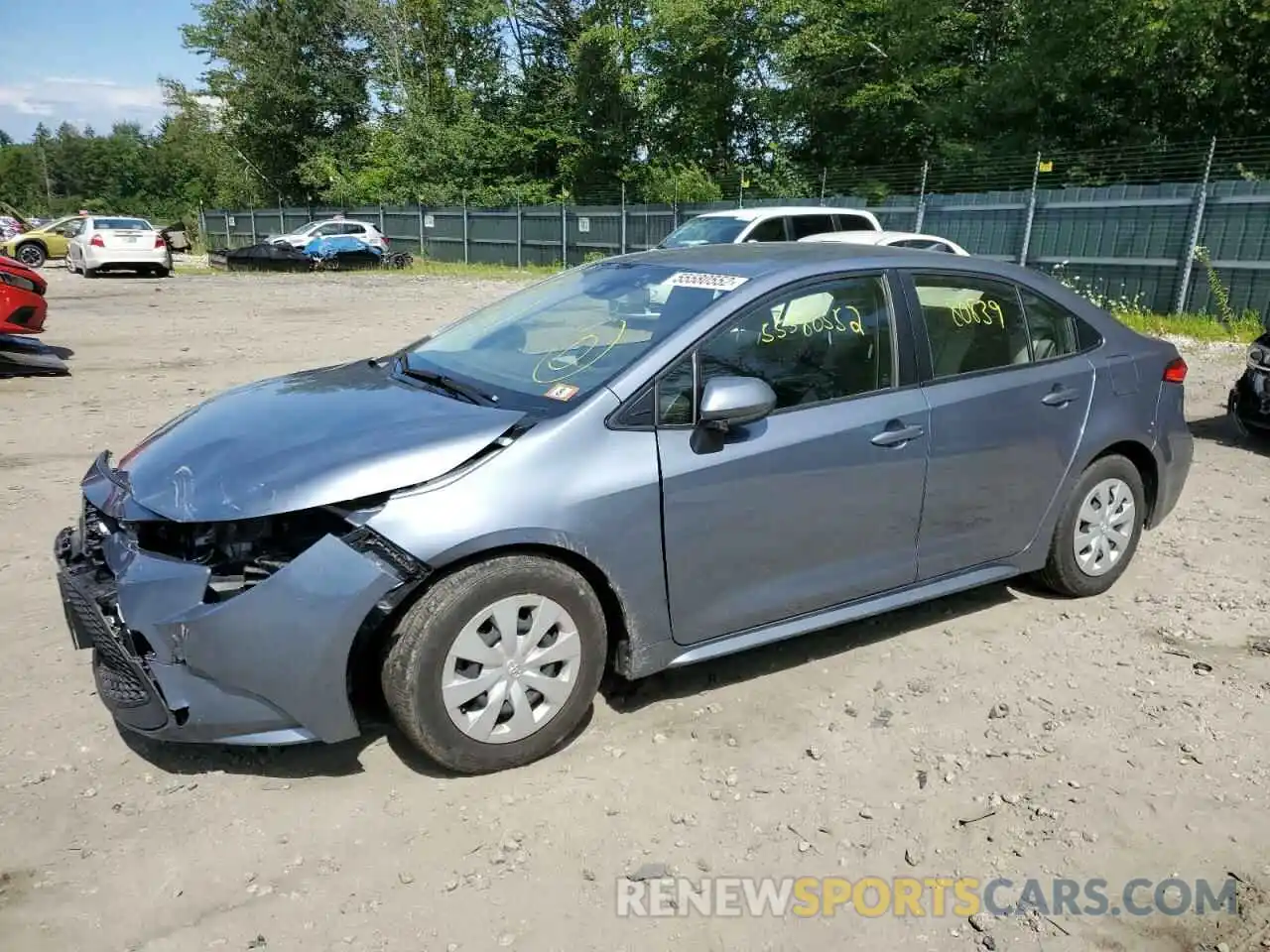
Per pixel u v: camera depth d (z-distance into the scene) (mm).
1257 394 7227
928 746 3316
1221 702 3617
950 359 3906
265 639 2773
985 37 27391
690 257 4074
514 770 3139
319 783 3059
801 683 3719
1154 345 4621
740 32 33188
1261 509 5957
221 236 47875
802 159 31844
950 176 23453
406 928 2480
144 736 3285
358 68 47812
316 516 2881
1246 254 14258
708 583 3367
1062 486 4250
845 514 3613
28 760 3154
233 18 46594
